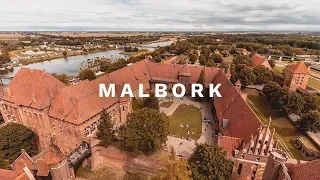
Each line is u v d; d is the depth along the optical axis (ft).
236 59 467.93
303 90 325.42
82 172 164.76
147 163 159.74
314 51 649.61
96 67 569.23
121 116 225.35
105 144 168.76
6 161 154.81
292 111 242.17
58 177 120.26
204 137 209.77
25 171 103.96
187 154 180.75
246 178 128.77
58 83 195.42
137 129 158.30
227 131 174.19
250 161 123.54
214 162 116.16
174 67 339.77
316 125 203.31
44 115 180.55
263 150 120.57
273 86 276.62
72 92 188.03
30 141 185.88
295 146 197.47
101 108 194.08
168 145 194.08
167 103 293.84
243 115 169.58
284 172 91.61
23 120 199.31
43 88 186.60
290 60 582.35
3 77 504.84
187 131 220.23
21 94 196.75
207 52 604.08
